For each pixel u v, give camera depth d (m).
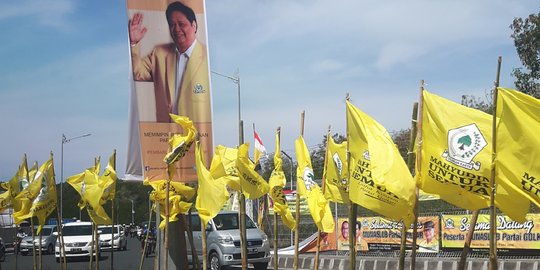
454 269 14.41
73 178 10.64
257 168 9.52
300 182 7.83
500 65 5.36
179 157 7.89
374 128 6.02
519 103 5.34
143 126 9.93
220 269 17.25
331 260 17.17
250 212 22.23
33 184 10.83
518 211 5.66
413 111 6.33
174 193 8.45
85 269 18.44
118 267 19.06
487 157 5.56
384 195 5.91
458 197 5.90
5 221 35.75
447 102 5.83
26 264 23.36
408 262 15.32
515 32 23.53
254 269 18.56
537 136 5.29
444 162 5.79
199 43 10.21
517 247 14.34
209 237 17.80
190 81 10.14
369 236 17.27
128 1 9.98
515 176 5.41
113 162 10.24
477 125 5.66
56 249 23.45
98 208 10.16
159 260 10.16
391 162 5.85
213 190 7.48
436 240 15.80
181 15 10.16
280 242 22.62
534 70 23.28
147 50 10.03
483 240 14.84
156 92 10.01
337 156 8.92
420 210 17.06
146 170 9.86
